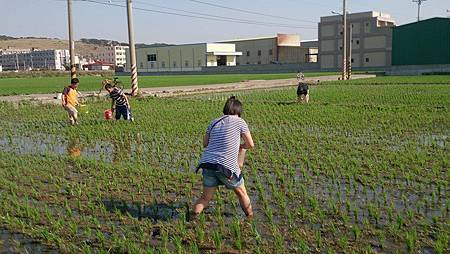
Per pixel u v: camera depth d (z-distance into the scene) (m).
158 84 45.69
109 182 8.57
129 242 5.55
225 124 6.37
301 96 23.27
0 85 49.59
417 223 6.19
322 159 10.30
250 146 6.47
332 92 29.95
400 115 17.55
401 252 5.34
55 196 7.77
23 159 10.79
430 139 12.72
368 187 8.04
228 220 6.48
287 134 13.87
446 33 67.62
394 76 56.16
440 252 5.14
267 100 25.50
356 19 83.50
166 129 15.08
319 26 88.06
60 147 12.53
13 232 6.14
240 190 6.37
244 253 5.38
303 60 103.94
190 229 6.14
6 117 19.30
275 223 6.30
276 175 8.97
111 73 104.75
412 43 71.12
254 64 97.56
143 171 9.34
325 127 15.19
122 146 12.46
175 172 9.30
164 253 5.22
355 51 84.31
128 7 27.66
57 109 22.34
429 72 63.19
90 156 11.25
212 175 6.27
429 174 8.70
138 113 19.75
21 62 185.00
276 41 98.69
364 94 27.70
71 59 28.11
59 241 5.71
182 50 103.06
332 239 5.72
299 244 5.49
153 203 7.29
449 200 7.16
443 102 21.78
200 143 12.65
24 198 7.66
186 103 24.30
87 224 6.39
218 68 94.69
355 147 11.67
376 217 6.30
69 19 27.83
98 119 18.09
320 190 7.88
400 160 9.94
